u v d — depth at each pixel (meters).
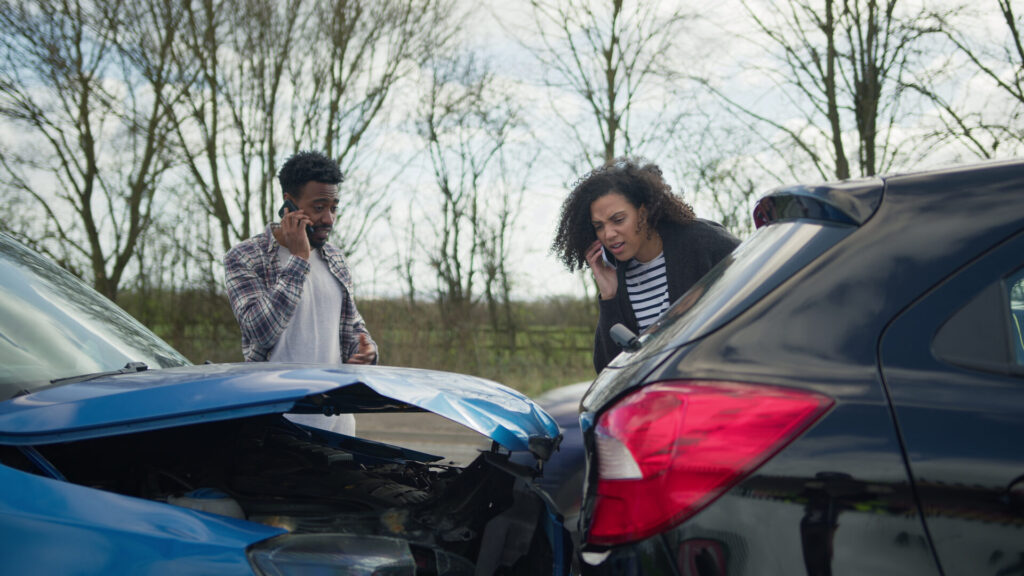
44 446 1.86
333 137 14.39
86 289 2.67
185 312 14.60
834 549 1.30
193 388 1.78
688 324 1.58
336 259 3.33
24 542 1.51
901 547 1.28
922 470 1.30
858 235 1.53
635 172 3.06
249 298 3.06
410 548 1.82
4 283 2.29
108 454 1.98
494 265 16.25
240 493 1.97
